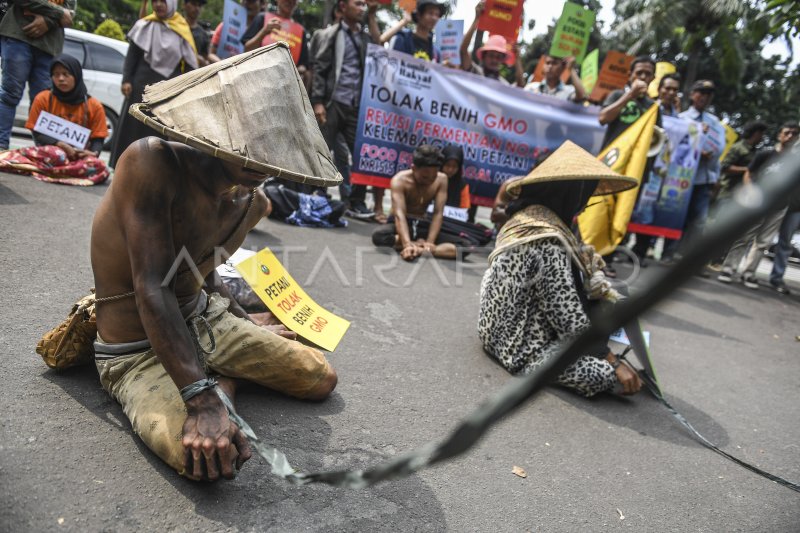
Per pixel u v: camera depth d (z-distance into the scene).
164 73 5.38
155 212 1.59
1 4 4.93
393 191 5.23
